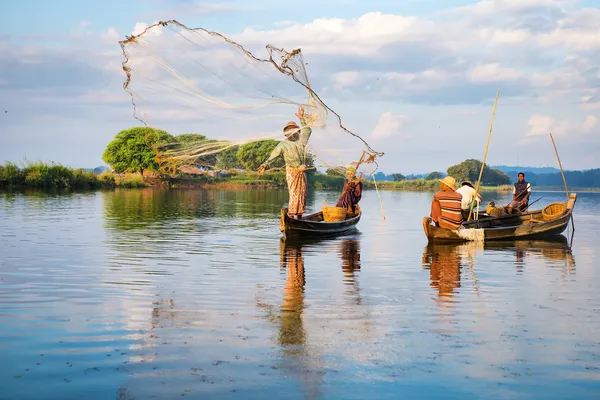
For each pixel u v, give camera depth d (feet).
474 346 21.91
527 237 59.57
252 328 24.03
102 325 24.22
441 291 31.83
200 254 45.75
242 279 35.06
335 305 28.25
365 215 98.27
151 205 110.32
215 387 17.90
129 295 30.07
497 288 32.78
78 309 26.91
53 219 74.38
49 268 37.99
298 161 61.46
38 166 177.37
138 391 17.53
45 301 28.48
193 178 234.38
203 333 23.26
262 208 107.76
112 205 105.81
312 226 59.47
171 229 65.31
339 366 19.74
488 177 386.32
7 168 169.99
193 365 19.69
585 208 124.57
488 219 64.59
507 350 21.49
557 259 44.52
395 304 28.58
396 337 22.95
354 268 39.73
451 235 55.67
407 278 35.86
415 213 103.76
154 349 21.25
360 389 17.88
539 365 19.97
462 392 17.75
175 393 17.43
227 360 20.20
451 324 24.90
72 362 19.85
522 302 29.19
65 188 181.57
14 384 17.95
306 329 23.93
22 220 72.28
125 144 223.10
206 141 46.42
